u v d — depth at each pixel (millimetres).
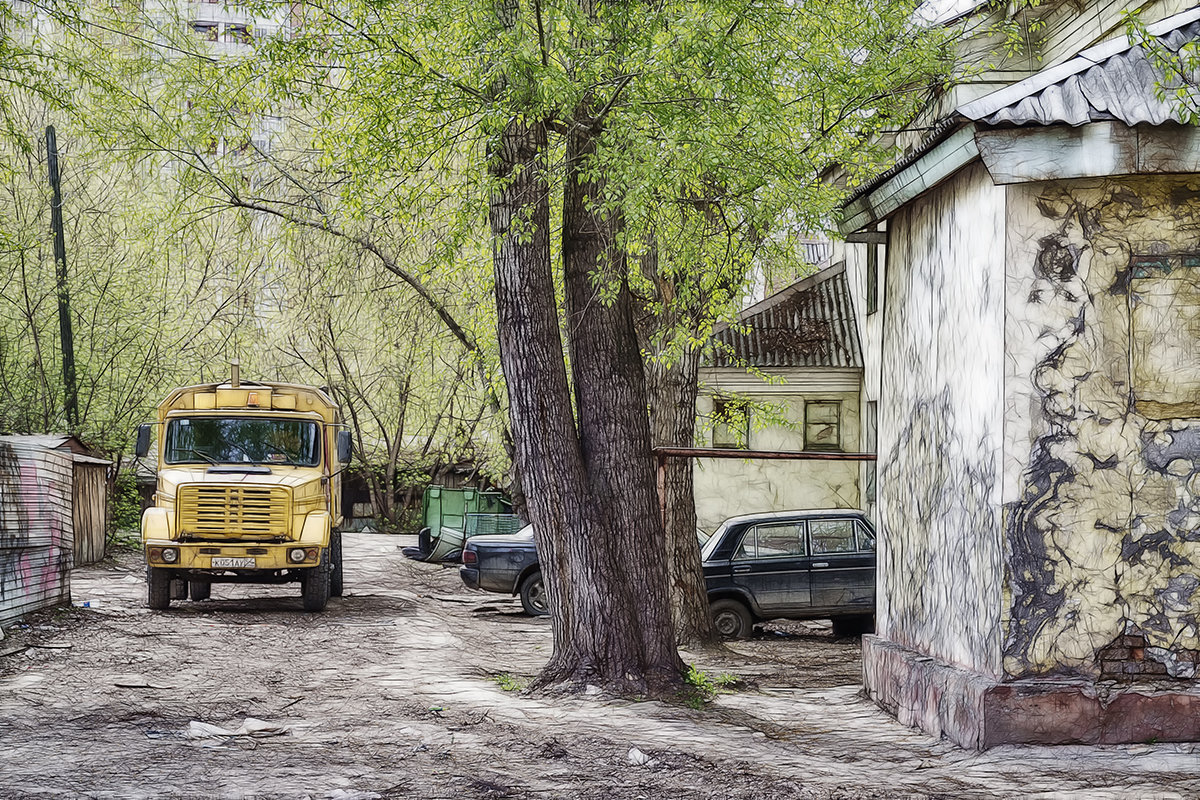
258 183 20828
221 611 17812
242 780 7324
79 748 8141
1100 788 6965
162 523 17422
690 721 9742
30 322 26750
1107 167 7777
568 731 9109
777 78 13047
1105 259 8062
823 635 18438
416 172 12875
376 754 8242
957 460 9047
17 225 27094
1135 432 8016
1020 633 7941
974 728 8062
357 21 11445
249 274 30609
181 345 29953
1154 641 7934
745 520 17781
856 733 9312
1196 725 7812
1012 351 8031
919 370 10180
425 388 36906
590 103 11211
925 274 10031
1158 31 8328
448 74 11500
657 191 10711
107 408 27609
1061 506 7980
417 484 41500
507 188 11281
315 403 19172
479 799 7031
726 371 24453
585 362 11492
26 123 27234
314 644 14570
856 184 15438
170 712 9727
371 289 24906
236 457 18469
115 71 16000
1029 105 7867
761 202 11555
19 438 16828
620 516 11320
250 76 13172
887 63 14211
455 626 17859
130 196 27078
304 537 17703
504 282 11320
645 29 10578
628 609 11227
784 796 7082
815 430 24922
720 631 17422
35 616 14914
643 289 15234
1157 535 7977
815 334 24984
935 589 9555
